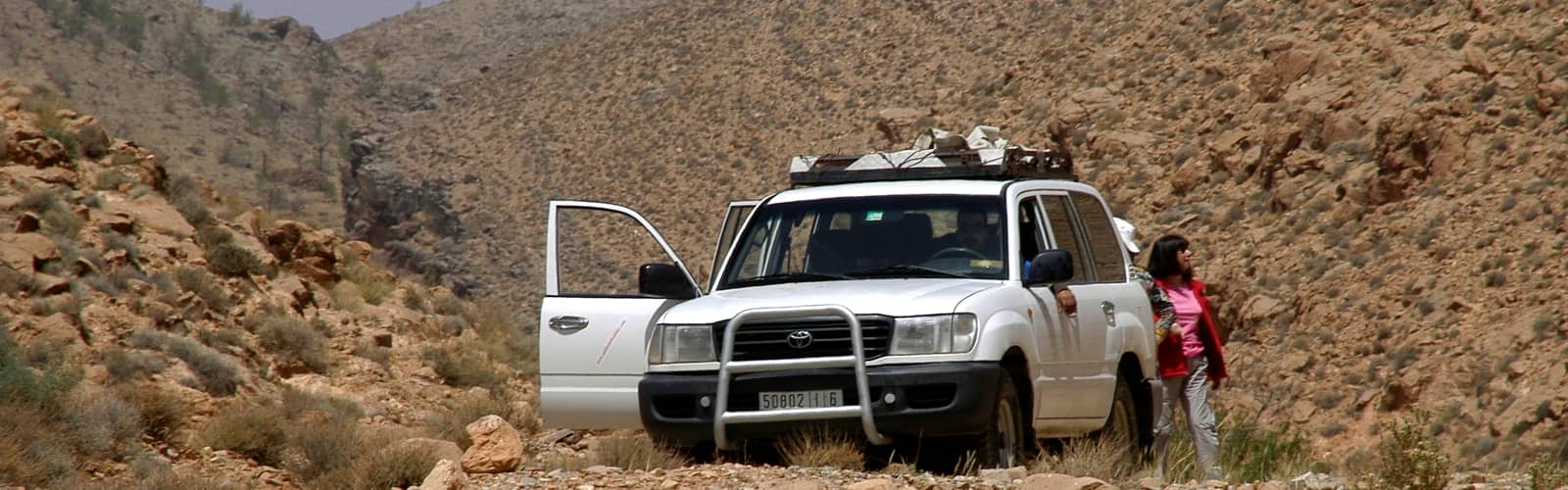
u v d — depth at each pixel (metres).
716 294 35.28
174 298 69.06
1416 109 173.12
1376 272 151.88
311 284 85.44
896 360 31.59
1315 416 132.25
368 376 73.06
